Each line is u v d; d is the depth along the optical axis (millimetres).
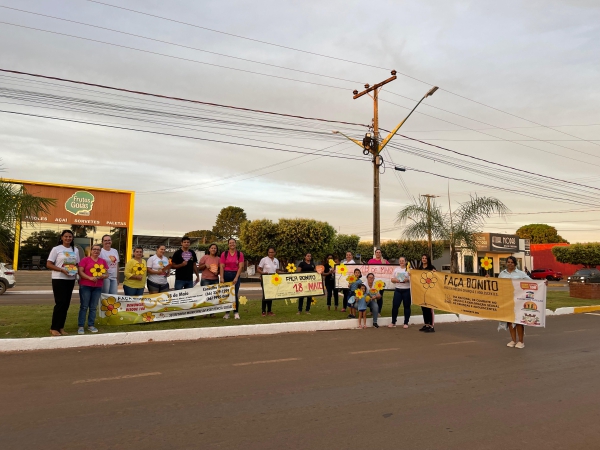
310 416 4961
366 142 19031
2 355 7512
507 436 4535
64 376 6316
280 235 37562
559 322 13953
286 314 12344
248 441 4258
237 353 8047
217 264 11227
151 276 10984
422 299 11367
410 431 4598
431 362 7750
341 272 13266
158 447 4078
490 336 10797
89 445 4086
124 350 8102
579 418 5105
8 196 10516
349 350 8578
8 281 20375
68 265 8555
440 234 24375
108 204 35188
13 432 4344
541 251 63031
